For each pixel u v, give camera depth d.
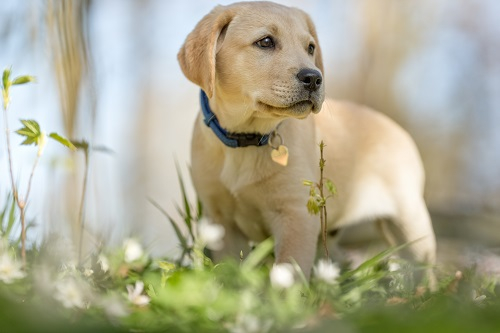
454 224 9.21
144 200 15.73
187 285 3.50
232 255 4.98
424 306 3.52
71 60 5.30
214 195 4.89
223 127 4.62
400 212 5.64
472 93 18.28
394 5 14.17
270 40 4.36
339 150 5.27
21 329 2.68
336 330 2.81
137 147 15.64
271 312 3.24
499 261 5.66
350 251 7.90
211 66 4.34
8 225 4.33
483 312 3.12
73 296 3.11
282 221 4.71
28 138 3.73
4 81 3.74
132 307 3.31
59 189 5.41
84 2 5.36
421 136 16.20
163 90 18.53
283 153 4.45
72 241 4.94
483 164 18.22
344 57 14.46
